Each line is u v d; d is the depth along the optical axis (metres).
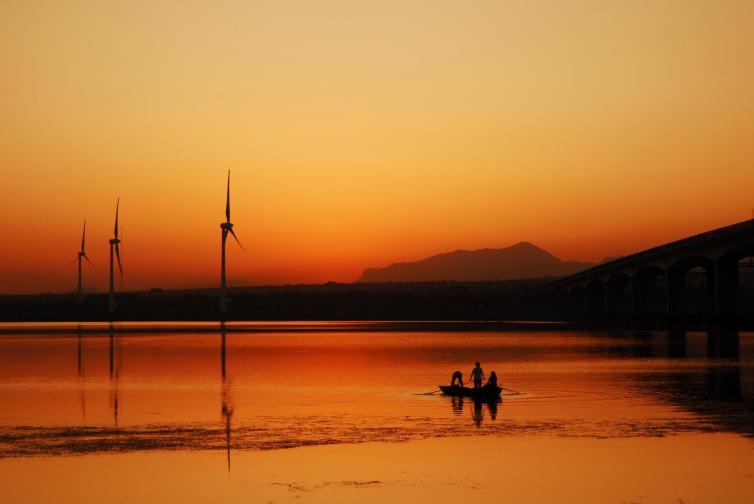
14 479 51.00
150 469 53.50
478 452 58.16
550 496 46.97
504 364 140.88
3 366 140.00
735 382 106.50
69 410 80.62
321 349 189.62
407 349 187.75
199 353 176.12
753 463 54.12
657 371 124.94
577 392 94.56
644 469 52.66
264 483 50.00
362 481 50.34
